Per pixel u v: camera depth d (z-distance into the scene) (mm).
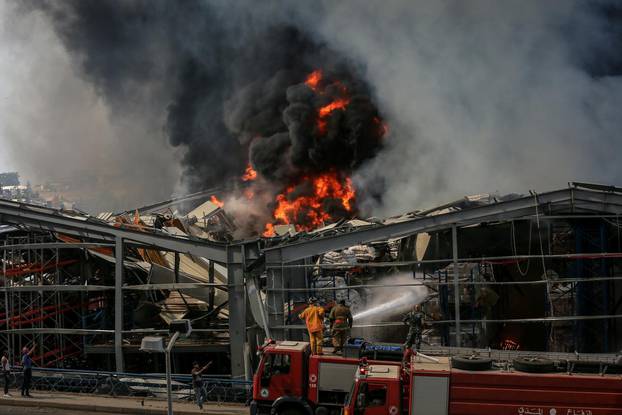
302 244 29078
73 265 34250
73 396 27422
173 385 28219
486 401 18141
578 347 29938
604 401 17766
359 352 21203
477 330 33000
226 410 25281
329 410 21062
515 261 29625
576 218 29719
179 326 17984
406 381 19156
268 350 21703
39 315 33469
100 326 34875
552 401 17953
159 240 30266
